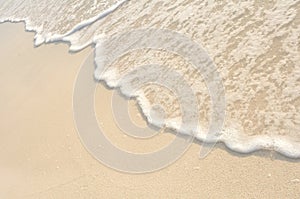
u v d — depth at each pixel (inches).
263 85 285.7
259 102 276.4
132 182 256.7
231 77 304.7
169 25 397.4
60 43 473.7
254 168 236.4
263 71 295.6
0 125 365.7
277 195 217.2
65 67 412.8
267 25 331.3
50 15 570.3
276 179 225.5
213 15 376.8
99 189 261.1
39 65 441.1
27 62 460.8
